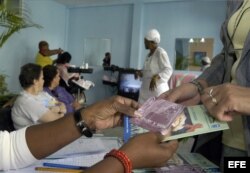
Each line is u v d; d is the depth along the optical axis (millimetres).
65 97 3068
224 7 5352
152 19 5930
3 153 780
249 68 686
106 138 1191
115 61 6383
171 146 575
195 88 834
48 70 2936
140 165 517
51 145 779
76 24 6754
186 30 5680
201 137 876
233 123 780
